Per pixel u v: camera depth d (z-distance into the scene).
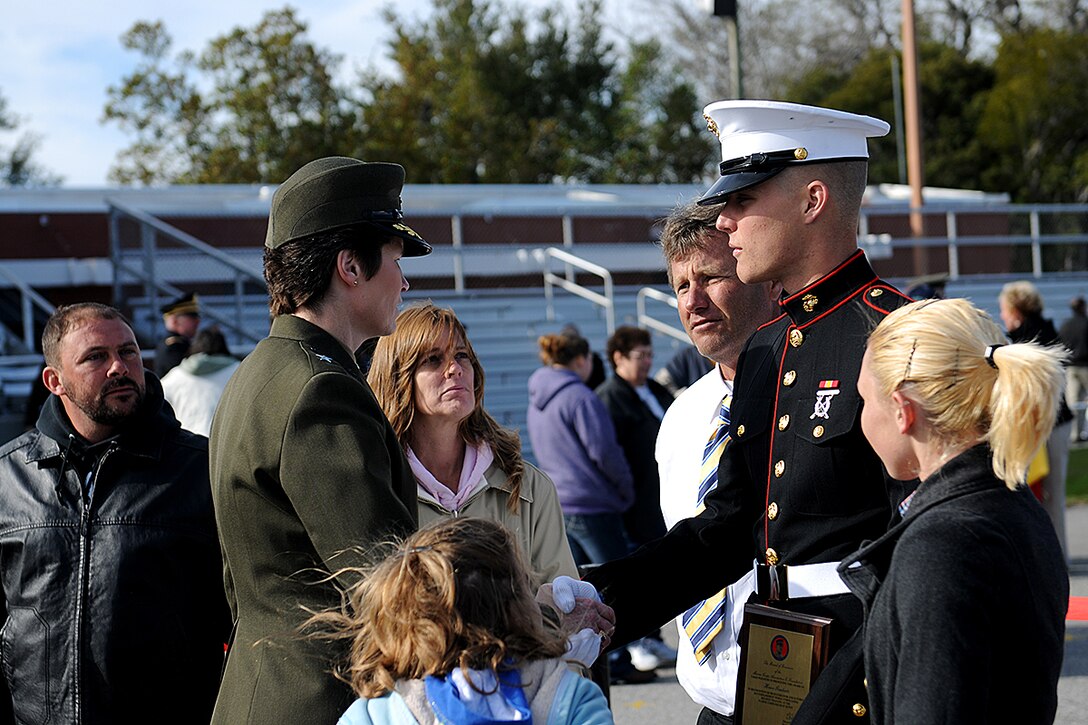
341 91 29.42
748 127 2.60
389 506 2.33
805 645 2.43
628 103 41.50
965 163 39.41
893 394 2.05
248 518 2.41
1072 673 6.03
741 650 2.54
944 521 1.94
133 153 29.11
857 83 39.94
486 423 3.36
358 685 2.15
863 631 2.23
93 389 3.19
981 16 43.38
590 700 2.11
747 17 41.50
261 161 28.30
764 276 2.64
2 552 3.23
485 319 14.64
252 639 2.41
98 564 3.15
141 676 3.13
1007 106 38.97
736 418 2.73
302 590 2.38
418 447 3.30
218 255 12.48
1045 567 1.96
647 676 6.57
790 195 2.57
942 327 2.02
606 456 6.66
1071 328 14.82
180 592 3.18
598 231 18.12
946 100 40.53
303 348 2.46
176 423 3.38
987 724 1.84
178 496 3.22
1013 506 1.98
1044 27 40.53
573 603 2.51
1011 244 20.75
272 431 2.37
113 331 3.23
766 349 2.73
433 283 16.50
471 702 2.01
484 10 39.75
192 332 8.27
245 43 28.86
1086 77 39.03
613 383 7.24
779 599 2.54
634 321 15.42
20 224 16.02
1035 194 39.44
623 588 2.78
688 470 3.43
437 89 34.38
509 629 2.08
